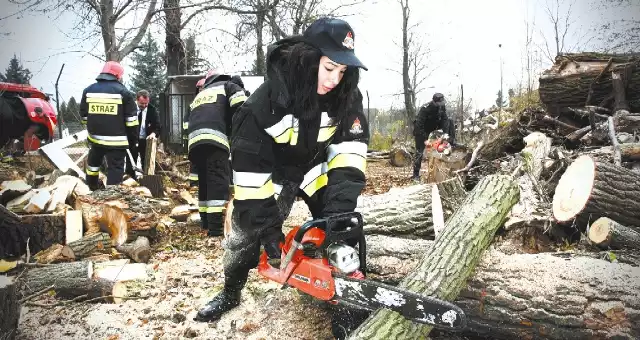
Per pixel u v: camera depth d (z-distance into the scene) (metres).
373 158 12.32
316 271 1.93
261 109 2.04
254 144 2.07
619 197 3.21
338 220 1.94
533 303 2.26
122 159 5.47
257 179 2.11
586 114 6.23
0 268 3.30
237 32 11.45
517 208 3.48
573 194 3.30
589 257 2.64
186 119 5.55
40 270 3.17
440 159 6.50
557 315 2.20
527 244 3.29
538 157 4.73
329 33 1.90
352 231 1.96
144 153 7.50
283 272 2.04
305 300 2.86
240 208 2.13
